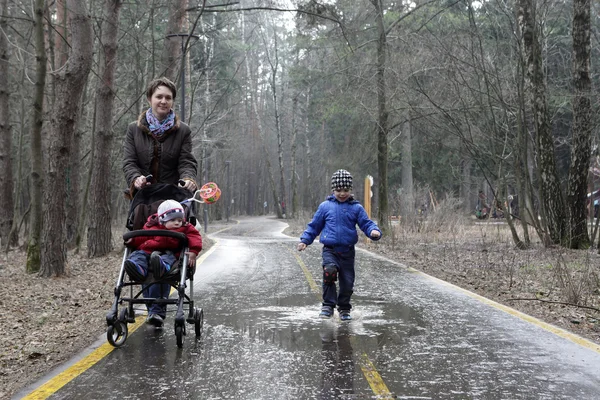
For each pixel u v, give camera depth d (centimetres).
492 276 1247
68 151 1288
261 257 1677
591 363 562
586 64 1745
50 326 767
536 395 467
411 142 4312
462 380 506
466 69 1916
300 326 732
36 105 1391
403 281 1158
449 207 2658
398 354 594
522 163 1955
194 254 621
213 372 530
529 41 1786
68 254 1850
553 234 1808
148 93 662
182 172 664
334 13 2267
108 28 1689
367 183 2194
